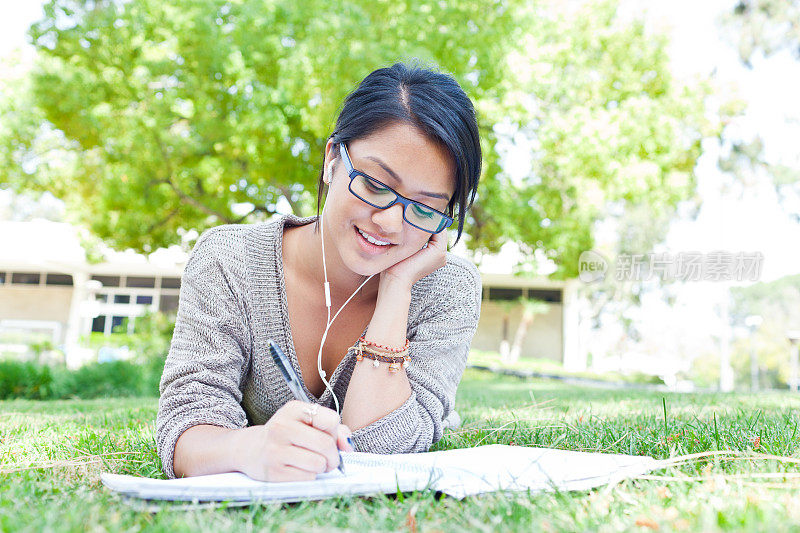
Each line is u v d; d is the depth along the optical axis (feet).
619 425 6.78
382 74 4.67
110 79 37.50
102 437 6.88
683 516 2.92
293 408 3.70
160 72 37.58
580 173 42.01
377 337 4.99
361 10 34.40
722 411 9.00
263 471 3.52
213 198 42.47
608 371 75.41
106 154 38.42
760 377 105.29
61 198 43.62
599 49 47.39
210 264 5.20
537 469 3.90
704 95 48.39
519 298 80.94
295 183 41.06
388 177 4.46
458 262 6.03
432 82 4.58
